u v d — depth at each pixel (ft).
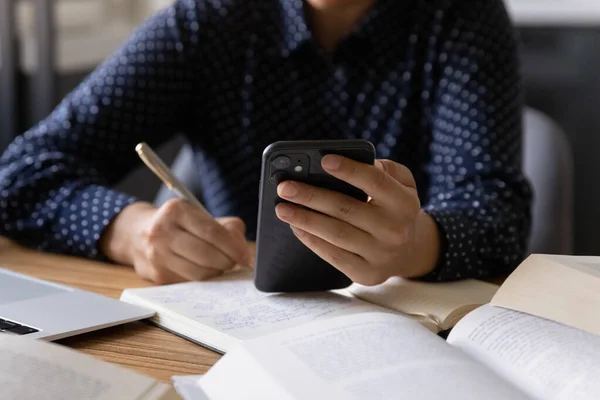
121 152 4.36
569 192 5.21
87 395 1.96
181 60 4.52
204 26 4.56
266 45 4.58
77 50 7.54
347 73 4.53
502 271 3.63
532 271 2.64
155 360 2.48
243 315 2.73
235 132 4.62
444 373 2.08
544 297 2.52
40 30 6.82
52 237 3.70
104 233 3.58
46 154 4.05
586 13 7.89
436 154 4.38
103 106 4.30
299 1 4.55
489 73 4.34
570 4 7.95
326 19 4.55
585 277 2.51
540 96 8.14
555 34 7.98
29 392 1.94
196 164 4.89
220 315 2.71
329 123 4.58
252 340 2.24
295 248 2.92
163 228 3.26
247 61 4.58
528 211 4.03
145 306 2.84
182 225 3.26
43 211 3.75
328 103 4.57
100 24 8.18
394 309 2.89
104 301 2.84
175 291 3.01
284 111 4.58
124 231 3.51
